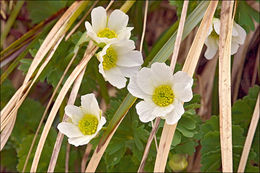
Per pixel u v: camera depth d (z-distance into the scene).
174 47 0.48
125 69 0.47
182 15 0.49
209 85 0.57
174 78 0.45
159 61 0.48
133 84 0.45
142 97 0.45
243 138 0.51
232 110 0.53
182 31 0.48
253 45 0.58
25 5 0.62
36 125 0.56
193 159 0.56
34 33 0.56
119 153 0.50
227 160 0.47
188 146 0.51
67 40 0.51
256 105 0.51
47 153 0.53
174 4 0.51
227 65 0.47
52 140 0.54
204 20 0.48
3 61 0.55
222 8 0.48
